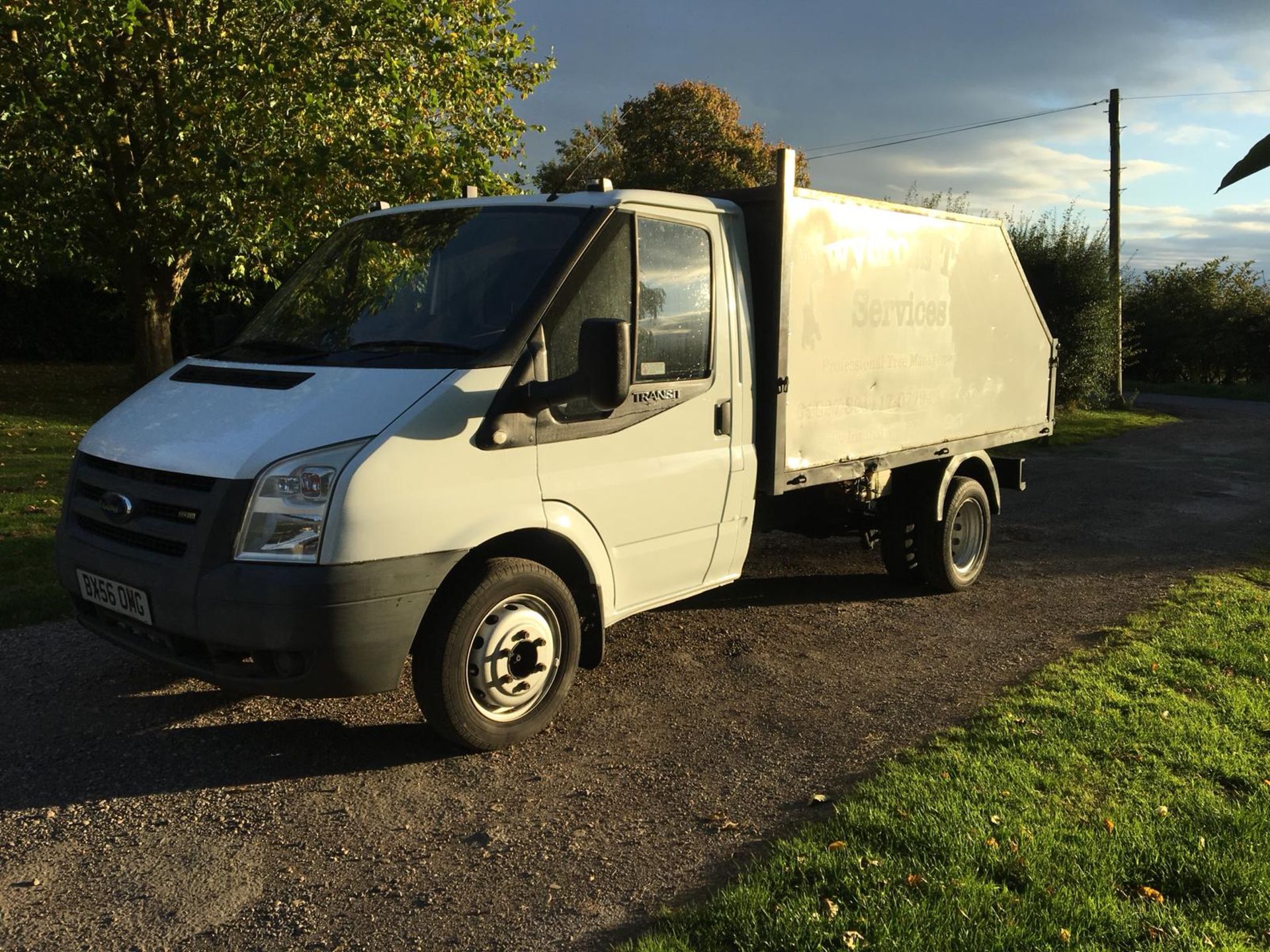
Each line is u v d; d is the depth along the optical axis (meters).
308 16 12.00
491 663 4.08
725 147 41.50
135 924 3.00
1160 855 3.37
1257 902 3.11
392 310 4.43
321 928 3.00
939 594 7.13
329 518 3.52
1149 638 6.04
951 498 6.97
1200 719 4.67
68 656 5.18
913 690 5.14
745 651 5.71
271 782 3.91
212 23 11.20
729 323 4.97
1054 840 3.43
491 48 13.27
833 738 4.48
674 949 2.81
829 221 5.39
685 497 4.78
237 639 3.52
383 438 3.63
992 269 7.07
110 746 4.18
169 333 15.91
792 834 3.55
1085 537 9.50
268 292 19.73
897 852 3.35
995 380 7.27
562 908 3.11
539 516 4.10
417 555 3.68
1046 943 2.84
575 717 4.66
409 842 3.50
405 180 11.28
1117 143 25.91
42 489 9.38
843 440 5.71
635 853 3.45
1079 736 4.42
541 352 4.07
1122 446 17.58
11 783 3.85
